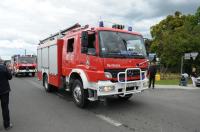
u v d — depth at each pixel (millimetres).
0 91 7383
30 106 10766
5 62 7621
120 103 11125
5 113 7449
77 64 10297
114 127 7465
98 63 8961
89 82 9500
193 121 8102
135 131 7062
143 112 9391
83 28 10281
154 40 37562
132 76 9523
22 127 7625
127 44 9664
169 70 35500
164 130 7133
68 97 13109
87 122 8062
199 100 12297
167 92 15477
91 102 11102
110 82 9031
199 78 19500
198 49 30844
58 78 12219
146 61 10102
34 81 23906
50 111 9734
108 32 9328
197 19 36031
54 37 13359
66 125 7754
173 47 30984
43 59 15055
